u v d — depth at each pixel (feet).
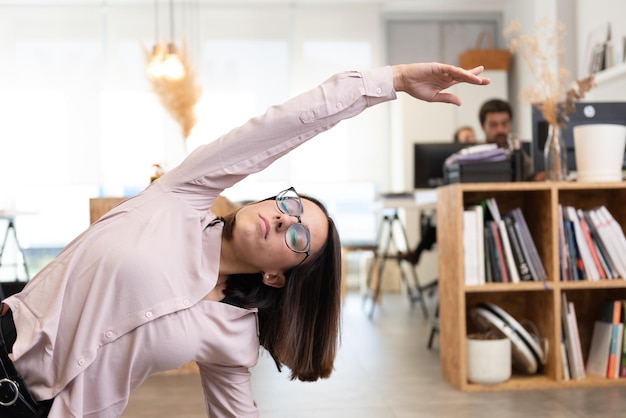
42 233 22.13
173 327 4.07
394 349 11.85
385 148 23.20
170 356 4.09
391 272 22.26
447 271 9.25
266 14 23.03
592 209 9.51
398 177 23.08
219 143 4.35
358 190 23.35
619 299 9.80
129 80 22.47
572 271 9.00
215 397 4.72
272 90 22.99
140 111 22.38
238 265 4.43
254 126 4.29
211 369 4.64
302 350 4.67
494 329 9.27
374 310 17.48
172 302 4.07
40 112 22.27
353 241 23.36
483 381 8.71
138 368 4.11
